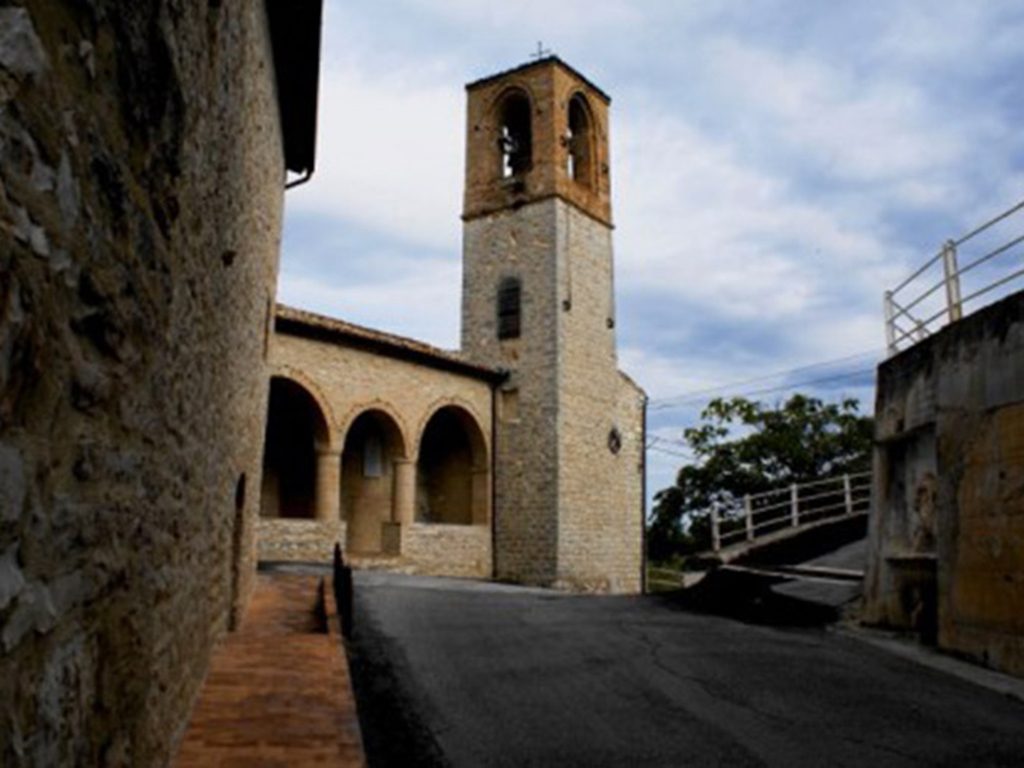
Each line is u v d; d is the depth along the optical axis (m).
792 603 13.45
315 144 11.46
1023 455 8.59
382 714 6.91
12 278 1.69
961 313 10.61
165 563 3.87
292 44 8.70
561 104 26.72
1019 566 8.54
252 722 5.74
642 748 6.18
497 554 24.47
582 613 13.26
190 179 3.63
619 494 26.59
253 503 10.38
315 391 19.84
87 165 2.17
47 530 2.00
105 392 2.49
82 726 2.37
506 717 6.95
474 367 24.20
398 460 22.11
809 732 6.64
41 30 1.82
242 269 6.74
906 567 11.34
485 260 26.70
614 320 27.47
